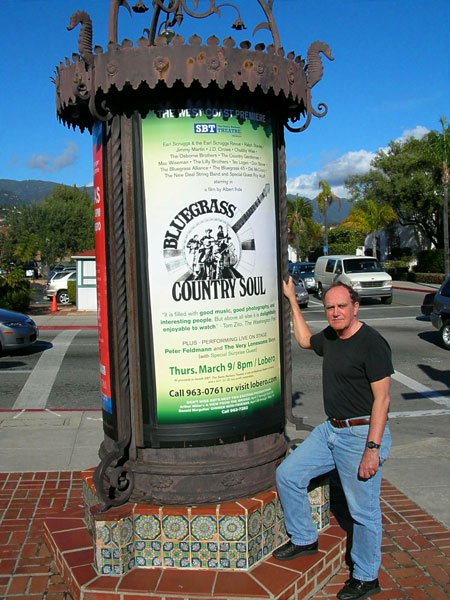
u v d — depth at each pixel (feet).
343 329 11.35
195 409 12.08
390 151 153.28
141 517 11.56
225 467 12.03
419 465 19.48
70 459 20.30
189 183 11.83
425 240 158.10
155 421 12.06
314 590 11.78
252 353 12.51
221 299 12.08
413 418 26.16
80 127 14.34
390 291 78.33
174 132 11.75
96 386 33.14
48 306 84.58
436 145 108.06
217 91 11.84
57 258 206.28
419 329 54.29
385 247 167.12
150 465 12.10
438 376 34.81
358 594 11.31
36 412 27.35
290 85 12.19
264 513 11.94
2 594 11.57
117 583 11.01
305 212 204.64
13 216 140.97
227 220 12.07
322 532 13.16
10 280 73.97
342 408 11.33
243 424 12.39
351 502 11.35
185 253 11.88
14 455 20.76
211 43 11.02
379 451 11.05
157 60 10.93
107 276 12.37
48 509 15.75
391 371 11.00
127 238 11.95
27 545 13.61
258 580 11.10
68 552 12.15
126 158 11.85
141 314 11.96
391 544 13.65
